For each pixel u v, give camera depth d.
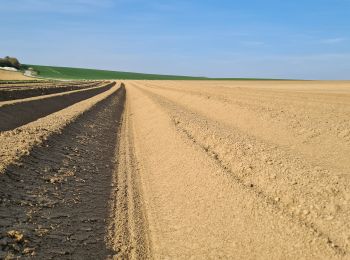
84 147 19.38
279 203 10.48
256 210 10.33
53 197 12.07
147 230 11.23
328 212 9.34
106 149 20.81
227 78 197.12
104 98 44.97
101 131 25.03
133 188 14.80
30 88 46.47
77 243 9.86
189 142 17.88
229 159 14.63
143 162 18.58
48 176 13.56
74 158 16.86
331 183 10.80
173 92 56.38
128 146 22.36
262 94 43.44
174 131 20.70
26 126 20.97
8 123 24.27
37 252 8.66
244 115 26.86
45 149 16.17
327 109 26.20
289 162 13.26
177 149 17.86
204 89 60.66
